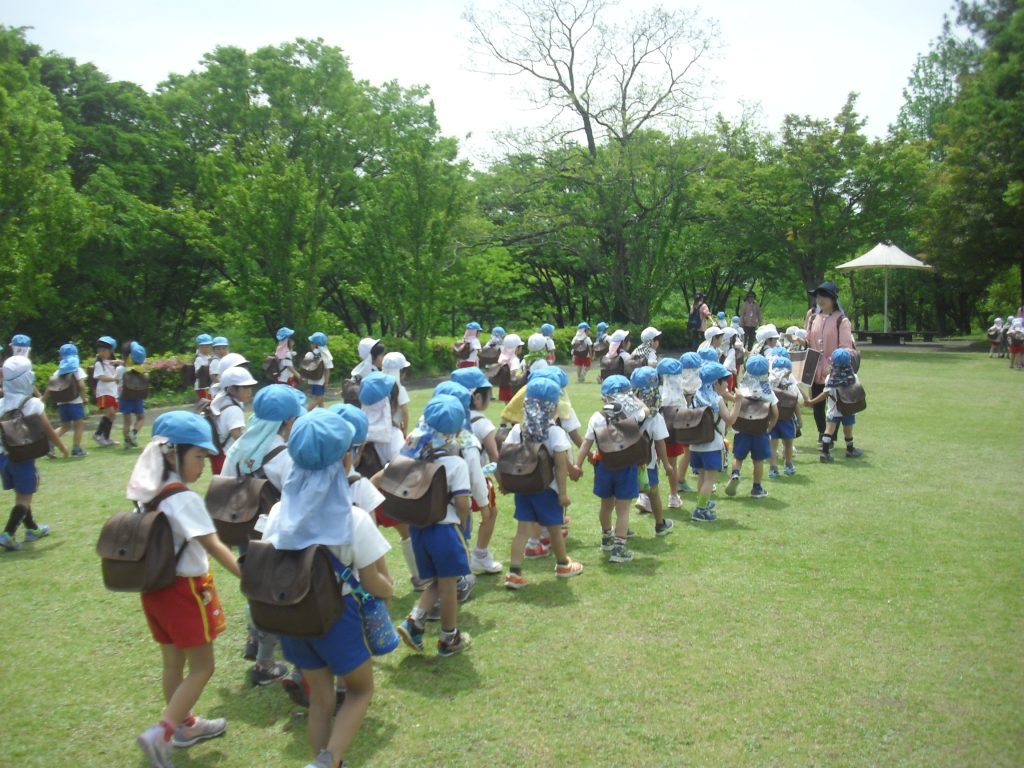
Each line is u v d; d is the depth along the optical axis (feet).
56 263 60.59
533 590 19.25
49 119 62.44
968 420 42.57
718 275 131.54
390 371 28.14
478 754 12.38
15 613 18.51
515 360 44.62
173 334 101.76
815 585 19.08
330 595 10.56
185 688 12.23
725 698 13.83
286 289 70.18
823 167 95.14
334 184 89.61
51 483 31.81
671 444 26.27
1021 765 11.74
